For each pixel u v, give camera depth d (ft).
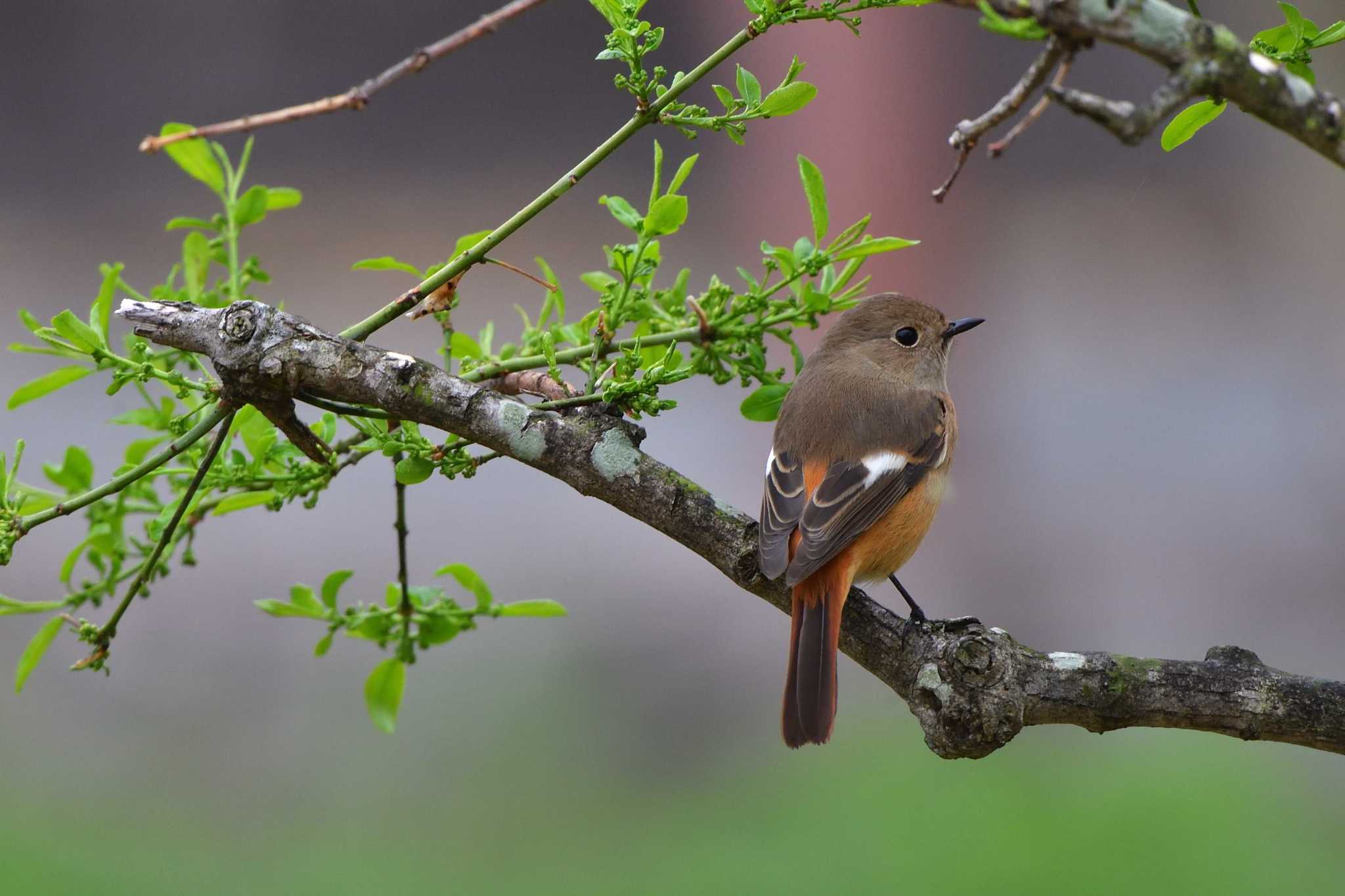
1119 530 51.06
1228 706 13.23
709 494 14.69
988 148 11.14
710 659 43.47
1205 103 13.69
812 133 56.80
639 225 15.51
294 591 16.90
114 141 70.38
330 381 14.08
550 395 16.03
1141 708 13.26
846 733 37.09
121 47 69.62
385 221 70.33
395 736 38.52
